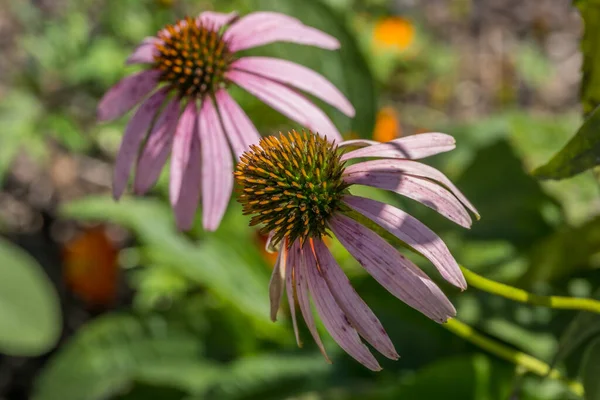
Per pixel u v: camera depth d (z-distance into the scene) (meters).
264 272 0.59
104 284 0.68
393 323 0.53
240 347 0.56
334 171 0.33
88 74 0.68
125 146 0.40
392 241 0.32
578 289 0.50
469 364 0.47
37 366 0.69
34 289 0.61
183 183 0.39
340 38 0.47
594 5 0.37
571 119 0.76
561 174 0.35
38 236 0.76
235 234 0.60
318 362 0.53
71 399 0.54
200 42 0.41
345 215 0.33
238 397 0.52
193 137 0.40
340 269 0.32
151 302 0.61
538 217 0.56
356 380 0.51
